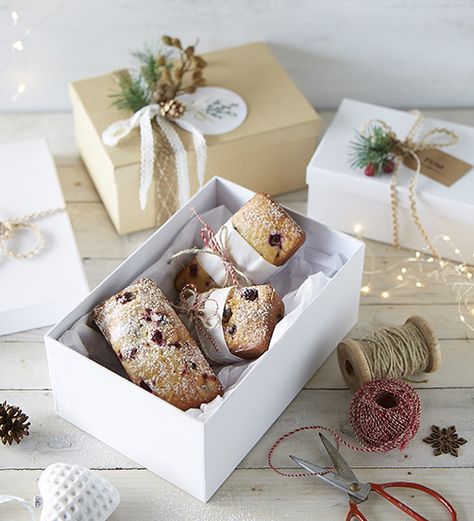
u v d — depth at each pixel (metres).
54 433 0.82
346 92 1.11
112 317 0.80
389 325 0.91
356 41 1.06
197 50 1.07
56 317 0.90
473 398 0.85
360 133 0.97
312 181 0.95
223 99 1.00
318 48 1.07
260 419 0.80
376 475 0.80
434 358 0.84
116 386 0.74
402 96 1.11
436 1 1.02
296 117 0.98
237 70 1.03
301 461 0.78
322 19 1.04
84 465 0.80
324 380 0.86
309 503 0.78
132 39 1.05
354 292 0.87
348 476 0.78
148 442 0.77
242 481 0.79
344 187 0.94
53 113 1.11
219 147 0.96
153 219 0.99
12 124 1.09
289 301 0.84
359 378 0.82
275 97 1.00
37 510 0.77
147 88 0.98
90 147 1.00
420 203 0.92
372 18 1.04
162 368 0.77
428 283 0.95
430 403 0.85
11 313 0.88
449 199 0.91
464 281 0.95
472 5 1.02
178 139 0.94
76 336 0.79
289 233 0.84
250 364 0.79
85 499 0.74
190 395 0.77
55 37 1.04
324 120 1.11
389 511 0.77
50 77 1.08
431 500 0.78
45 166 0.99
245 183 1.01
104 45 1.05
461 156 0.95
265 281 0.86
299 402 0.85
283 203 1.03
